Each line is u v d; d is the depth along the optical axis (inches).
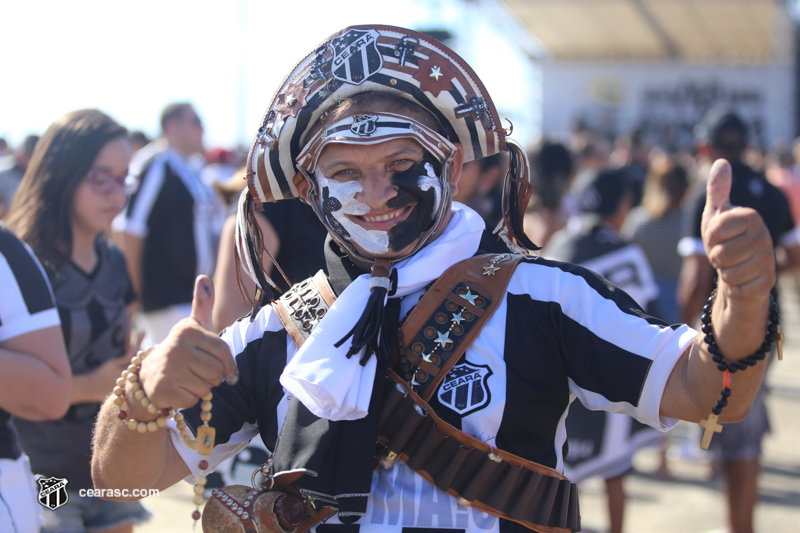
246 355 58.7
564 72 759.7
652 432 132.5
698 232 146.7
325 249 60.9
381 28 56.2
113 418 53.8
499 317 54.6
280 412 56.7
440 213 56.3
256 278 59.8
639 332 51.7
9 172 221.0
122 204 97.5
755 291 43.5
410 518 52.9
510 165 59.2
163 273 164.2
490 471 52.4
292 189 61.4
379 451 54.0
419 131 54.9
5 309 71.8
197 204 167.2
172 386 48.4
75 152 93.7
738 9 627.8
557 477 54.7
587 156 281.9
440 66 56.2
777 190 145.4
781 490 170.9
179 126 189.5
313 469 52.5
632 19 664.4
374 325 53.6
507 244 60.8
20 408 71.6
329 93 56.9
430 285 56.4
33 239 94.3
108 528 95.2
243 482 92.3
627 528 150.8
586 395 54.2
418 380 53.4
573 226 140.9
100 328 98.0
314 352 53.6
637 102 748.6
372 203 54.5
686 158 456.8
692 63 732.7
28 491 74.0
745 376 47.3
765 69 712.4
